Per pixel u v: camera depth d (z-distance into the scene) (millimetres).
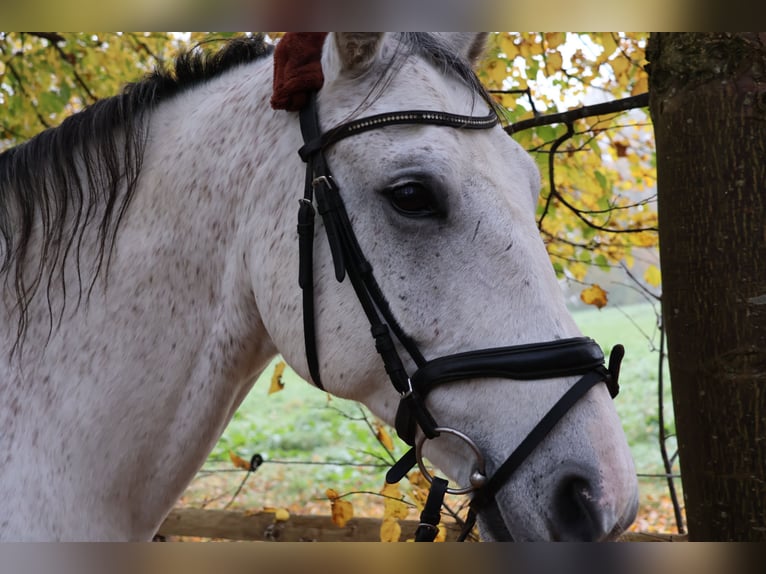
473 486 1466
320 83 1652
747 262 1678
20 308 1741
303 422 7371
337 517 2814
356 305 1598
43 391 1717
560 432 1438
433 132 1554
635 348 8234
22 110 3785
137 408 1753
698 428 1751
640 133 3547
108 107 1849
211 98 1901
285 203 1691
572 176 3320
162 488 1805
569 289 4090
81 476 1712
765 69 1688
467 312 1502
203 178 1803
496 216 1522
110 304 1754
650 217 3486
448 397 1516
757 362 1671
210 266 1802
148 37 3732
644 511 5340
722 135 1696
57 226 1763
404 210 1542
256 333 1840
